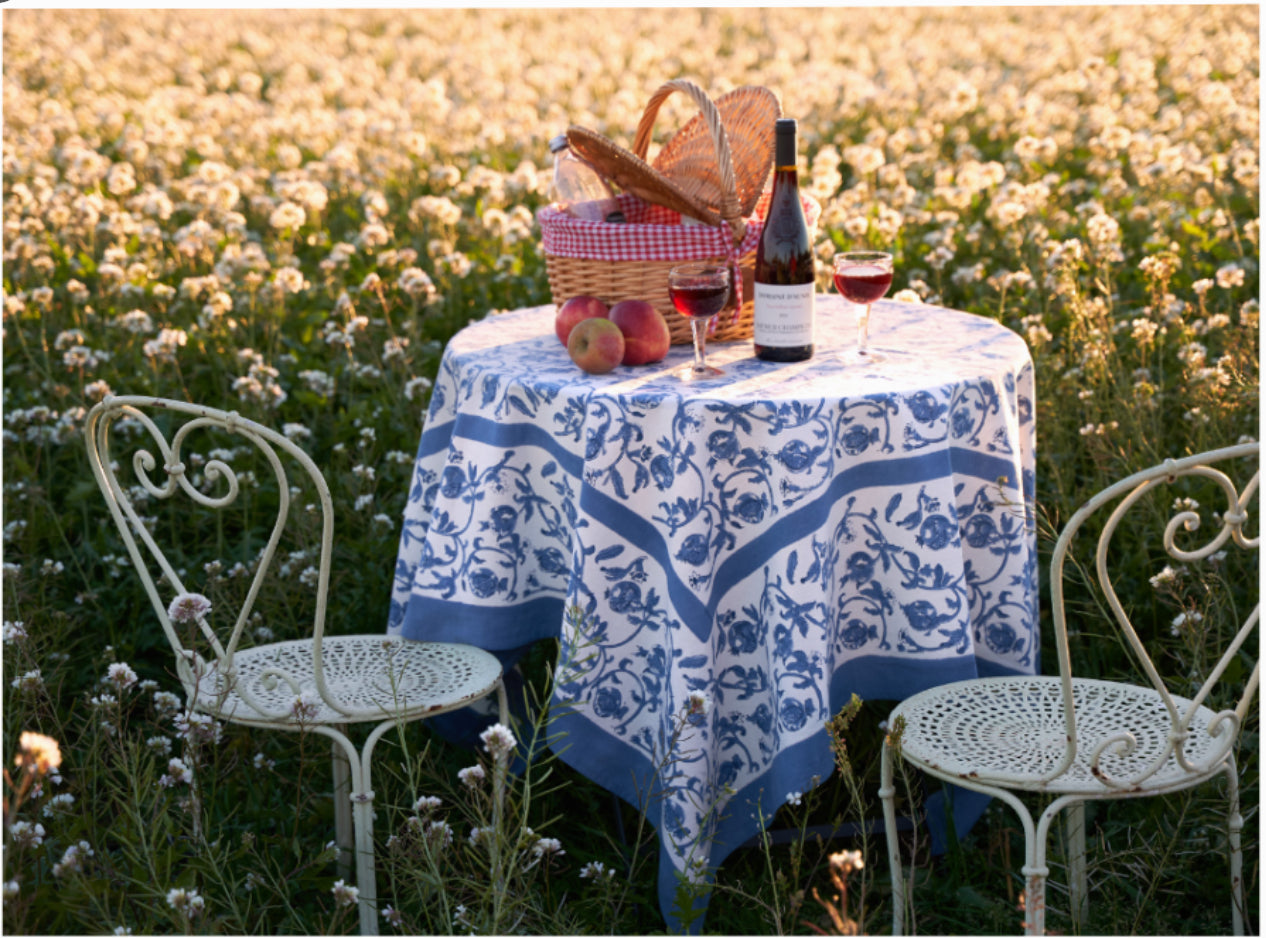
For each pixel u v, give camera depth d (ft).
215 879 8.39
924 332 10.61
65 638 12.20
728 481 8.61
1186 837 9.11
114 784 8.63
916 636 8.91
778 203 9.48
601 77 47.01
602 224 9.77
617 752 9.18
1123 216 22.72
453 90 48.49
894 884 8.19
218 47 60.80
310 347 18.63
